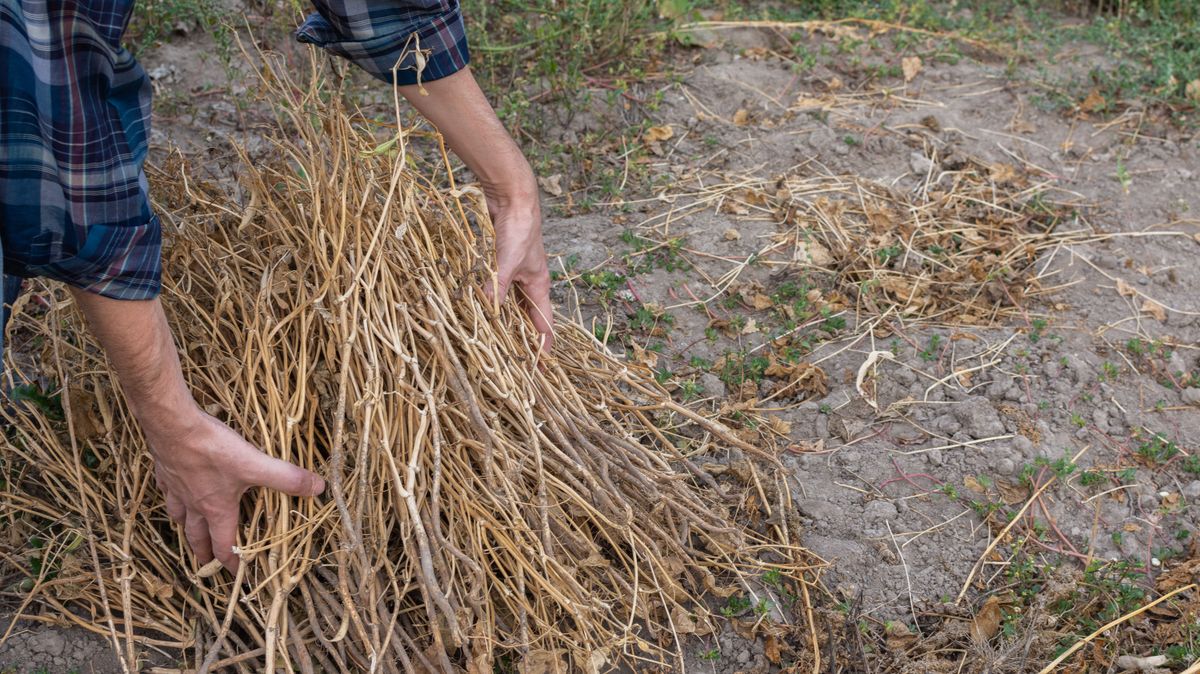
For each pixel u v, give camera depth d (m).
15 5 1.33
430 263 2.05
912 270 3.14
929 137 3.80
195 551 1.89
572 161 3.59
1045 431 2.57
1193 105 4.00
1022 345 2.86
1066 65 4.34
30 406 2.22
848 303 3.01
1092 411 2.65
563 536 2.03
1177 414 2.67
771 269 3.12
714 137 3.75
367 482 1.90
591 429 2.09
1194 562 2.24
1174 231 3.38
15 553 2.11
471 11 4.12
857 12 4.56
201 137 3.47
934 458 2.49
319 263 2.02
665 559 2.07
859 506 2.37
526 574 1.97
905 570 2.23
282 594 1.81
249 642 1.96
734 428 2.54
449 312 1.99
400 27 1.93
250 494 1.96
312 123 2.46
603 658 1.86
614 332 2.84
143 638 1.92
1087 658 2.07
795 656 2.06
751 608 2.11
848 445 2.53
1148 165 3.72
